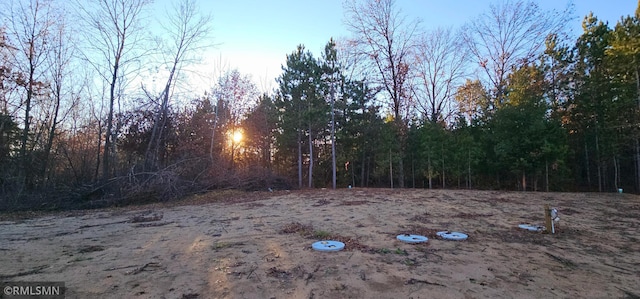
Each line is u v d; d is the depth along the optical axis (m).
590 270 3.77
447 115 21.59
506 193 12.52
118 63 15.73
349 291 3.10
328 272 3.64
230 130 21.27
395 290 3.12
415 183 20.25
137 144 16.78
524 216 7.47
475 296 2.98
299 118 17.66
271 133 22.33
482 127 17.84
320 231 5.79
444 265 3.89
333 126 18.08
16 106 14.13
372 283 3.30
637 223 6.70
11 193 11.23
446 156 17.05
